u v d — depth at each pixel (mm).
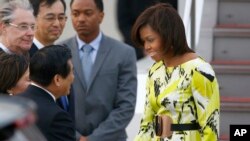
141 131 15109
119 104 19266
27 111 7246
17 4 16641
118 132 19000
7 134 7176
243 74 21594
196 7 22672
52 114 13234
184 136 14352
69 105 16500
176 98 14320
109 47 19516
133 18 30469
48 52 13719
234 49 22531
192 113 14359
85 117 19203
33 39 17438
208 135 14148
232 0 23312
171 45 14234
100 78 19266
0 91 14031
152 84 14820
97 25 19391
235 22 23438
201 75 14172
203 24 22828
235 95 21688
